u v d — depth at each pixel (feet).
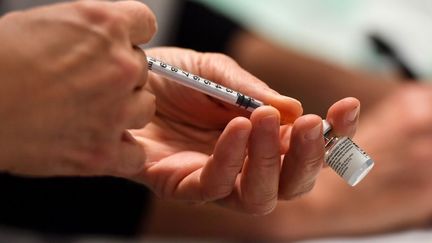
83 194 3.05
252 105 2.22
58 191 3.04
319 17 3.45
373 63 3.35
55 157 2.10
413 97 3.05
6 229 3.06
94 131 2.09
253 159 2.15
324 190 3.00
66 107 2.05
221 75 2.31
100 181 3.03
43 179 3.02
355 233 3.02
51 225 3.07
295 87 3.17
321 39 3.38
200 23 3.32
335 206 2.98
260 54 3.19
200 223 3.01
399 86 3.14
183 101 2.38
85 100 2.05
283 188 2.23
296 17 3.43
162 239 3.04
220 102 2.33
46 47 2.03
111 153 2.12
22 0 3.14
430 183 2.97
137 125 2.13
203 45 3.31
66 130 2.07
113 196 3.05
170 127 2.40
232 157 2.14
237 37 3.28
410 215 3.01
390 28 3.43
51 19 2.04
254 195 2.20
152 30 2.13
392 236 3.01
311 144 2.14
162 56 2.41
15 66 2.02
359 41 3.40
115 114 2.07
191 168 2.28
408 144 2.97
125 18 2.07
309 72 3.16
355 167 2.15
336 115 2.17
